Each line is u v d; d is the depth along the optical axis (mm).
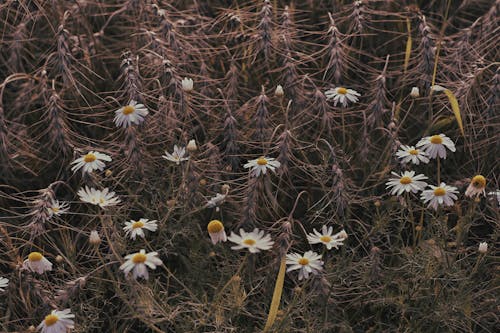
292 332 1124
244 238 1058
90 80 1375
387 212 1203
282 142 1196
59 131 1253
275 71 1336
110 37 1451
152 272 1172
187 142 1269
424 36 1317
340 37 1417
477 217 1223
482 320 1156
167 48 1351
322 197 1253
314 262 1073
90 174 1180
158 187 1218
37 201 1158
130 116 1192
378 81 1273
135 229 1104
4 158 1281
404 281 1166
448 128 1346
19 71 1385
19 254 1216
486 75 1354
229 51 1408
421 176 1144
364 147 1270
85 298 1124
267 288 1140
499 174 1294
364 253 1241
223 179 1251
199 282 1158
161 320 1069
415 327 1129
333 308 1125
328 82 1331
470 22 1466
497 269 1174
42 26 1449
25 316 1151
